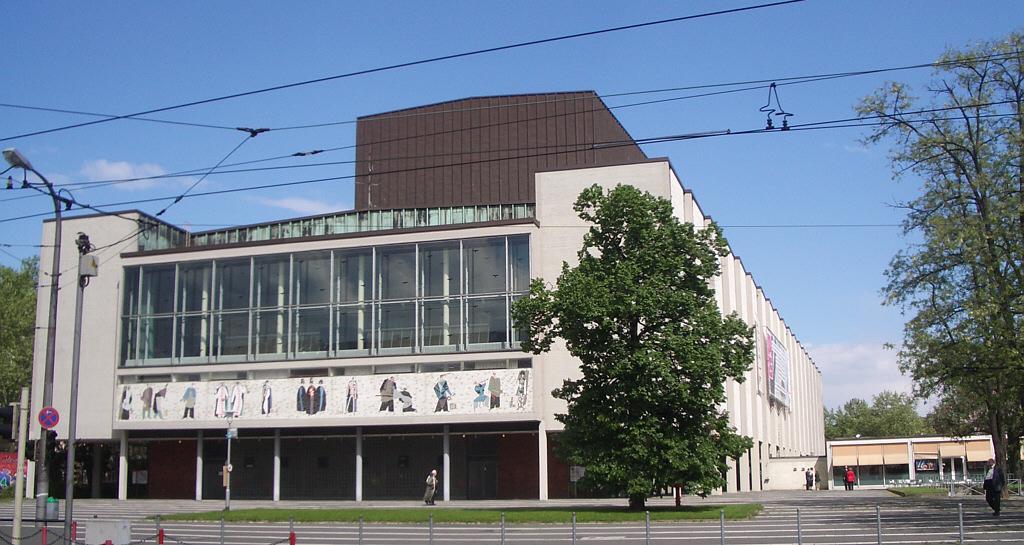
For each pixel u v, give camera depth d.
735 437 35.84
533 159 65.56
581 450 35.69
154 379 58.25
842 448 81.44
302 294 56.38
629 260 35.50
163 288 59.06
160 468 59.88
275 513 37.31
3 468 60.31
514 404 51.91
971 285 39.31
